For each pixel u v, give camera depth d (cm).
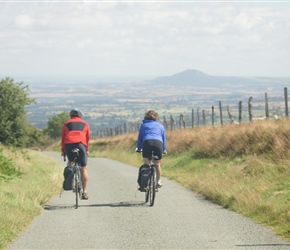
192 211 1583
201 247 1112
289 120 2677
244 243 1134
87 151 1758
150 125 1791
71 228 1348
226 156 2825
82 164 1738
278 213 1376
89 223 1415
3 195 1672
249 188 1755
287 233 1202
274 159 2188
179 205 1716
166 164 3422
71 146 1719
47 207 1723
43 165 3538
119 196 2008
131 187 2334
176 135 4478
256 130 2739
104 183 2562
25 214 1484
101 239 1213
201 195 1983
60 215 1554
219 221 1401
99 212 1602
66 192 2155
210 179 2127
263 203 1498
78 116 1777
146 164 1769
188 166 3062
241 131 2914
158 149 1753
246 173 2131
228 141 2933
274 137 2462
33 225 1395
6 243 1172
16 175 2438
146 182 1733
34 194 1853
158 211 1595
